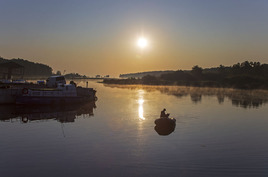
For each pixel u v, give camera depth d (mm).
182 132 25172
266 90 99500
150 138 22578
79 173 14586
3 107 40438
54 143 20500
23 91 41750
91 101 51562
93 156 17500
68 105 45531
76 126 27203
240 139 22750
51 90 43906
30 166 15555
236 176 14398
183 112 39000
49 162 16250
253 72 157500
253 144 21109
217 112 39656
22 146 19594
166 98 62594
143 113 37125
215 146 20391
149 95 72062
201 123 30203
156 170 15133
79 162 16328
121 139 22062
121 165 15883
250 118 34344
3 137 22188
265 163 16469
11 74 70000
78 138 22188
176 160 16906
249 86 111500
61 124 28172
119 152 18453
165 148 19625
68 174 14430
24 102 41781
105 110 39875
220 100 59188
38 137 22359
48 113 35750
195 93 81000
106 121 30359
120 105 46781
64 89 45500
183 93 80750
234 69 165500
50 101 43625
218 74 155750
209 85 124312
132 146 20000
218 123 30359
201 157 17562
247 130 26594
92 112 37562
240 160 17016
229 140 22312
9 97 43438
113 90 96375
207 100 58750
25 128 25844
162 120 26922
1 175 14219
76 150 18781
